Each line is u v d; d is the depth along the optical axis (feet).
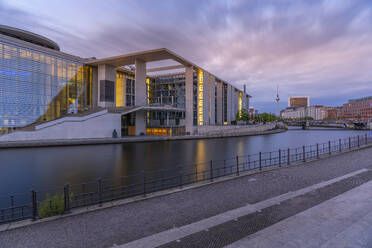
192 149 132.36
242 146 153.17
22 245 17.28
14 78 140.56
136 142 159.84
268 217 21.89
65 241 17.88
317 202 25.52
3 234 19.08
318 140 211.20
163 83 271.90
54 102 164.35
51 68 163.02
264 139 218.18
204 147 143.54
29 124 147.84
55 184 59.72
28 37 174.81
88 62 191.11
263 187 32.35
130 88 248.11
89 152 112.57
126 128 204.03
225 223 20.83
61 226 20.63
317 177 37.37
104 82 196.13
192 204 25.98
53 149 119.03
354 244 16.62
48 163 84.43
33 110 150.41
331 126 514.27
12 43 139.44
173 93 265.54
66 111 173.68
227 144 164.86
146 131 225.35
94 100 201.05
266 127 340.18
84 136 151.33
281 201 26.27
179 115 226.17
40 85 155.02
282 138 236.63
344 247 16.28
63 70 172.24
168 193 30.14
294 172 41.68
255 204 25.53
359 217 21.20
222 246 16.83
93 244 17.38
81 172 71.97
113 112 169.58
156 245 17.15
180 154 111.55
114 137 161.79
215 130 237.25
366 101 559.79
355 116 604.90
